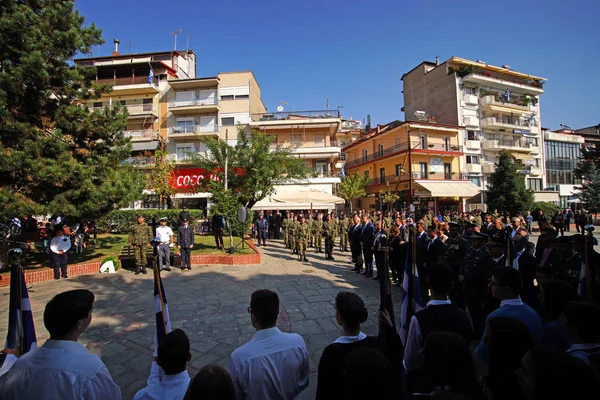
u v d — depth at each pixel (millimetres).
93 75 11984
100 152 11922
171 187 25625
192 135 32594
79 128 11078
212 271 10305
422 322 2625
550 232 6133
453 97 38844
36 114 10297
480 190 34312
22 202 8953
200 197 31203
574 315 2143
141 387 3885
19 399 1745
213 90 34188
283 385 2176
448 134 36625
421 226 7660
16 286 2709
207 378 1594
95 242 16188
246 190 18375
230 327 5754
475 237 5328
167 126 33969
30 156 8961
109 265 10320
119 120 11750
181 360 2023
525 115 42531
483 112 40156
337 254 14117
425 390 1739
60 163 9531
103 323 6000
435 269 2785
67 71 10531
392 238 8453
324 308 6664
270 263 11680
